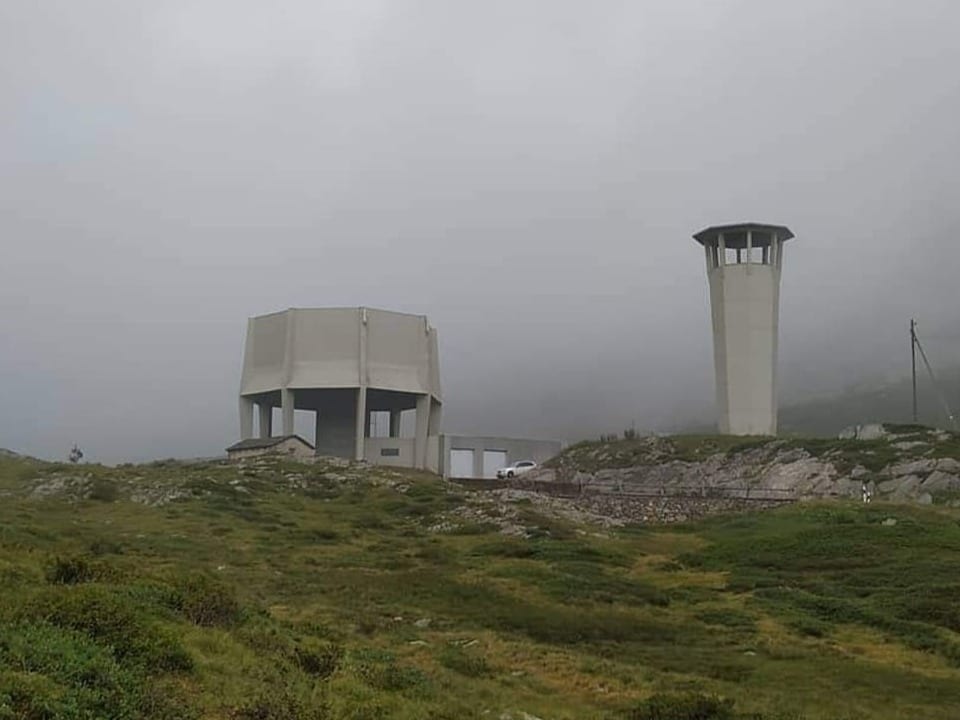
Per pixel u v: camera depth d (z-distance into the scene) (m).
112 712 13.08
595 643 30.42
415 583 37.81
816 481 75.94
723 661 28.53
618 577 42.78
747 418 93.50
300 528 52.94
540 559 45.78
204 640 18.80
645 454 91.81
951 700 24.80
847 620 34.88
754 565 45.50
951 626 33.72
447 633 30.20
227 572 37.44
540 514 60.53
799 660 29.02
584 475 92.06
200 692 15.56
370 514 59.28
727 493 73.94
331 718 15.82
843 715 22.42
